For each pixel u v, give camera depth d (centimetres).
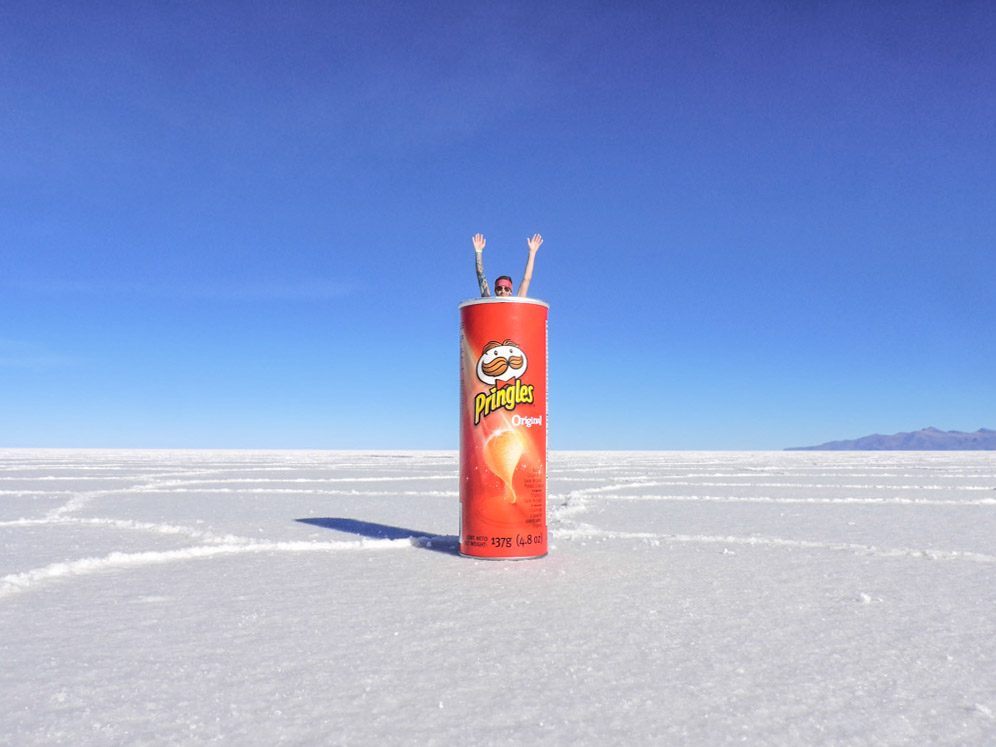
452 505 111
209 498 121
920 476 187
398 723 32
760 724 32
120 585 55
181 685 36
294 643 42
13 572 58
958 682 37
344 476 183
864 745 30
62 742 30
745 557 66
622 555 67
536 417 68
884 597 52
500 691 35
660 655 41
